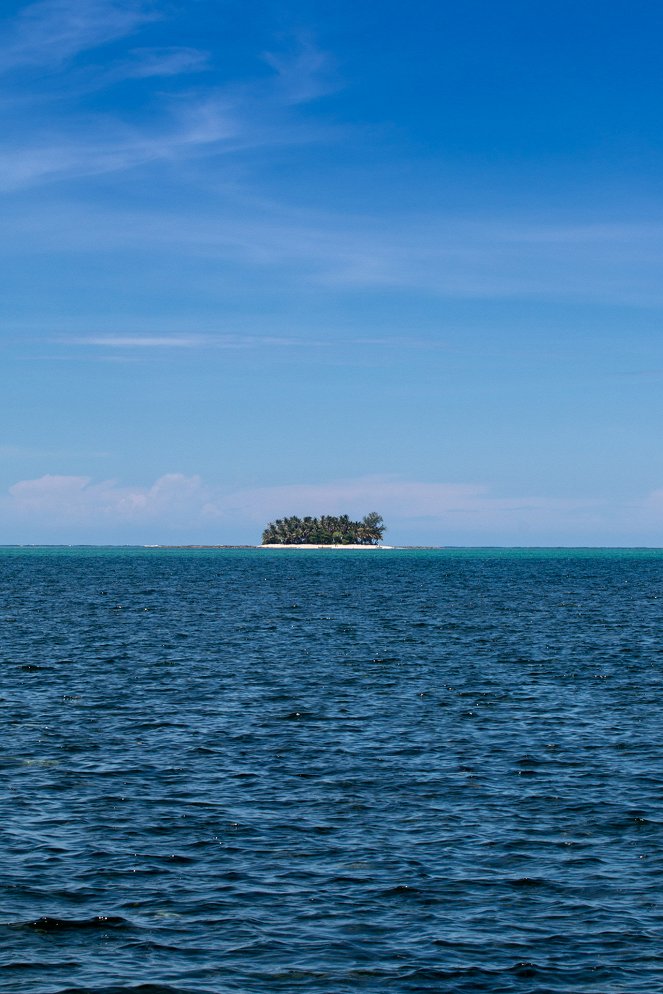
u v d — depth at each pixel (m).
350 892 21.38
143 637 70.31
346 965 18.05
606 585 156.38
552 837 25.02
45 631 74.19
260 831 25.34
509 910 20.50
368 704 43.34
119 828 25.47
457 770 31.64
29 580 164.75
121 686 47.72
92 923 19.69
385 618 88.12
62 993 16.89
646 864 23.16
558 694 46.22
